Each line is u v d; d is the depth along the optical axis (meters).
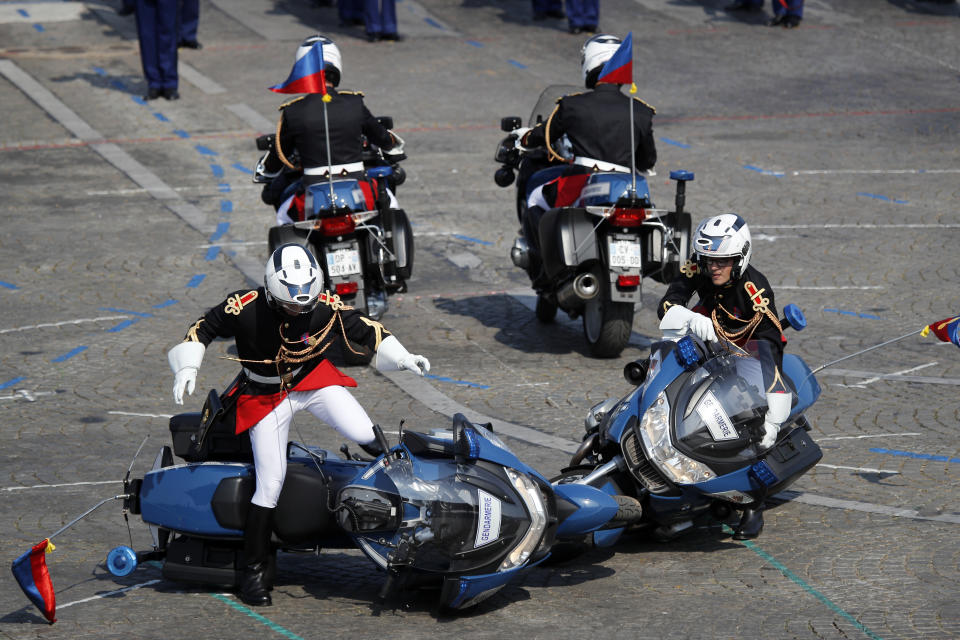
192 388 22.53
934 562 24.89
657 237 38.41
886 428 33.38
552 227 39.34
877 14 106.06
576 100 40.25
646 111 40.06
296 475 23.23
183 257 51.97
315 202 38.75
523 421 34.53
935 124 75.69
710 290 26.91
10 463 31.16
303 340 22.98
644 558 25.81
